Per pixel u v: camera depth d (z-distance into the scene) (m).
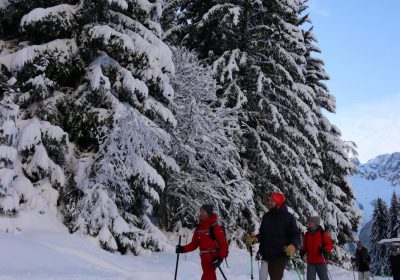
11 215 9.95
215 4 21.80
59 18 11.58
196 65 18.73
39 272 7.14
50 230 10.43
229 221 18.38
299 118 22.42
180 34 21.92
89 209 11.40
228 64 19.19
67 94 12.53
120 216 11.78
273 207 6.23
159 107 13.30
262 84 19.86
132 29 13.07
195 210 16.73
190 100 17.45
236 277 11.50
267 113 21.02
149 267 10.76
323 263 8.44
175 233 17.09
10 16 12.64
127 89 12.24
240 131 19.45
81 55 12.38
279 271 5.99
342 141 28.45
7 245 8.16
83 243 10.47
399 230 52.94
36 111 11.42
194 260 14.00
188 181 16.83
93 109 12.08
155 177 12.23
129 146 11.80
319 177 26.95
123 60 12.95
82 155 12.28
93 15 12.39
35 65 11.26
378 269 53.97
